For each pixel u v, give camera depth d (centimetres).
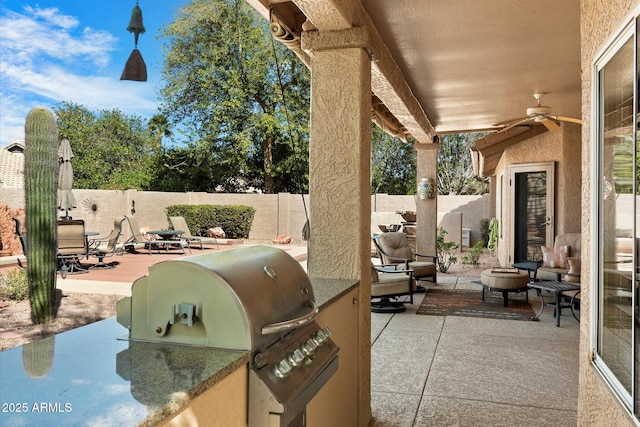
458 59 452
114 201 1439
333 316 239
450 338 491
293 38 336
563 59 453
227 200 1658
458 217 1427
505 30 378
